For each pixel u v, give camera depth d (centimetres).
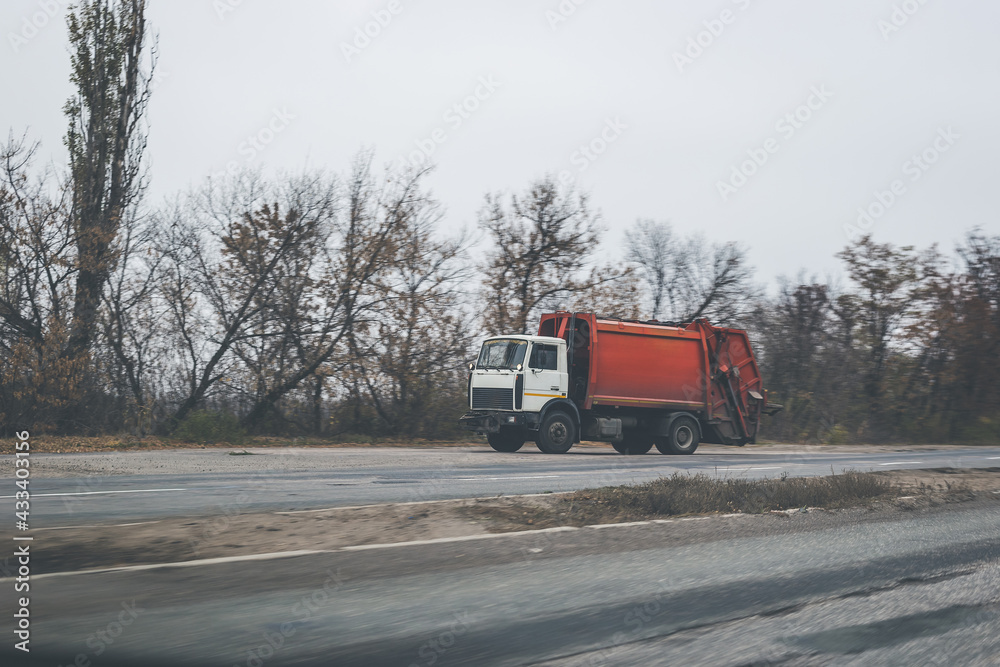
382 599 492
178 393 2450
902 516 919
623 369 2217
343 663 375
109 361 2370
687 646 411
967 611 489
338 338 2486
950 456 2217
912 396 3662
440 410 2675
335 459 1666
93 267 2242
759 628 446
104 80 2400
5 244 2200
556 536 723
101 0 2423
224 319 2422
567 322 2227
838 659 395
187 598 482
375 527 741
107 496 967
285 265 2453
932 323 3584
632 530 765
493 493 1071
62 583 507
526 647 404
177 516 805
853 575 592
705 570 602
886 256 3591
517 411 2061
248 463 1523
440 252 2602
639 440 2367
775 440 3312
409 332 2541
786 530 799
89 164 2367
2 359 2167
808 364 3572
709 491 977
